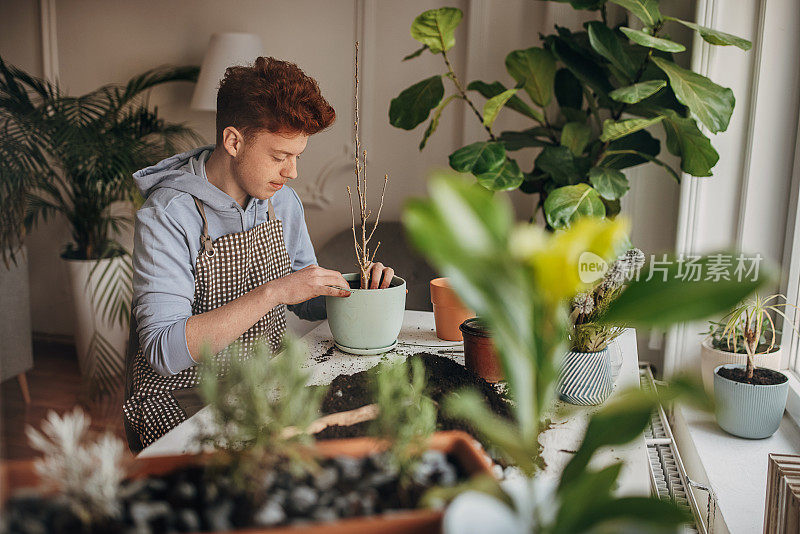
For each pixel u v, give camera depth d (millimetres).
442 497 663
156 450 1086
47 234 4105
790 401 2084
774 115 2252
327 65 3441
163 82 3586
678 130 2244
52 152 3240
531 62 2543
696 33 2322
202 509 688
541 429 1175
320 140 3512
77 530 644
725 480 1723
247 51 3281
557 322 589
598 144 2551
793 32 2186
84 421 729
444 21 2422
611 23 2816
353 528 643
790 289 2191
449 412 1085
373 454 783
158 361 1509
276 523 662
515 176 2268
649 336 2697
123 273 3559
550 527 616
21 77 3475
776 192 2293
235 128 1589
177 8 3672
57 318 4176
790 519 1287
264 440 720
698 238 2449
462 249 518
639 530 574
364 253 1642
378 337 1567
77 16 3854
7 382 3506
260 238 1789
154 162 3424
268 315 1763
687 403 618
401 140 3381
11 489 688
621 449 1097
